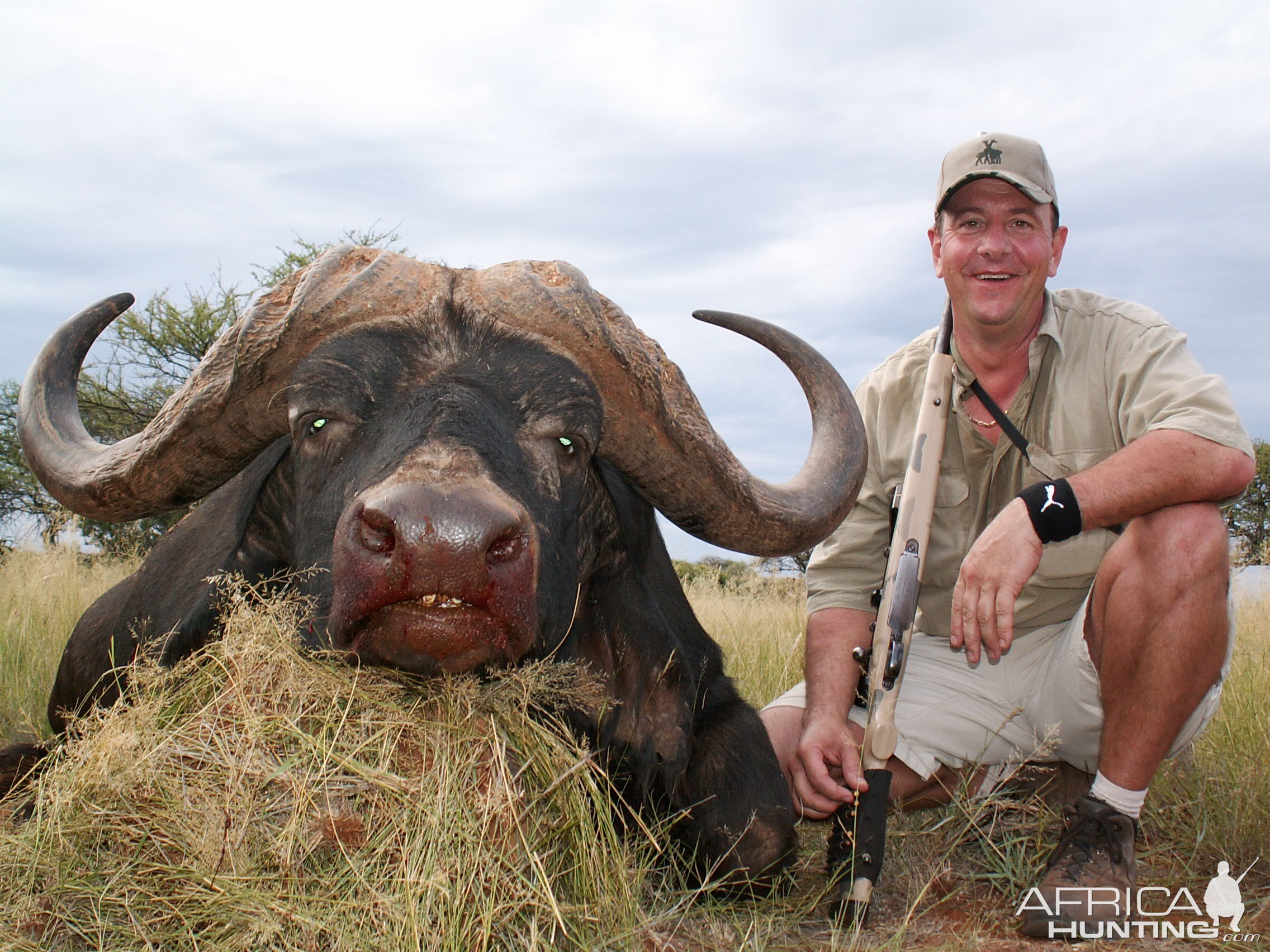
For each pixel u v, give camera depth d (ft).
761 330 5.82
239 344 4.89
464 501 3.92
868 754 5.39
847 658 6.46
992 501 6.55
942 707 6.49
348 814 4.05
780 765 6.27
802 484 5.53
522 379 4.84
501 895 4.08
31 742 6.73
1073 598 6.49
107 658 6.75
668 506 5.61
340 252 5.00
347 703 4.32
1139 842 6.16
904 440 6.72
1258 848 5.75
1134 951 4.77
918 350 6.84
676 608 6.35
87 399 23.88
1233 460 5.27
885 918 5.24
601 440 5.47
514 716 4.56
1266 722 6.74
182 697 4.37
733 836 5.56
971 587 5.40
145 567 6.70
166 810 4.06
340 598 4.09
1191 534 5.19
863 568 6.70
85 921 4.00
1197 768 6.54
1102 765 5.28
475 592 3.96
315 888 3.93
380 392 4.70
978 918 5.20
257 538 5.58
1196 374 5.64
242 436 5.22
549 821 4.45
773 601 14.62
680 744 5.61
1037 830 5.82
